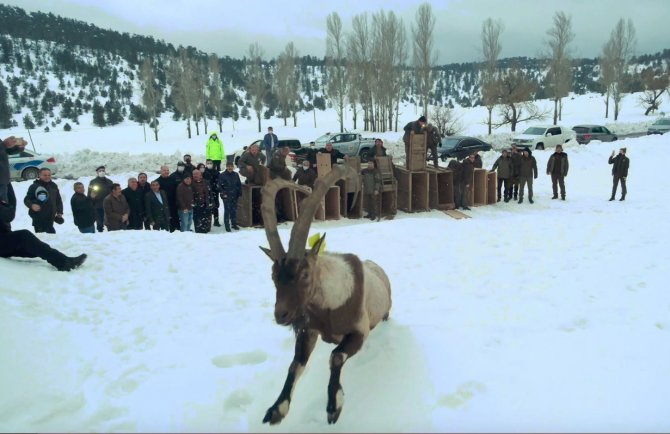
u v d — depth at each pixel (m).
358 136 31.14
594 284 7.38
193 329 5.90
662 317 6.04
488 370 4.71
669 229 10.77
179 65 66.94
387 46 55.09
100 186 12.68
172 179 13.00
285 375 4.73
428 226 11.26
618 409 4.10
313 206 3.71
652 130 36.09
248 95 79.81
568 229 10.95
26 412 4.18
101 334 5.65
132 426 4.05
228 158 26.45
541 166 24.52
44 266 7.41
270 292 7.18
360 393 4.41
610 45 61.41
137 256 8.35
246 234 10.41
